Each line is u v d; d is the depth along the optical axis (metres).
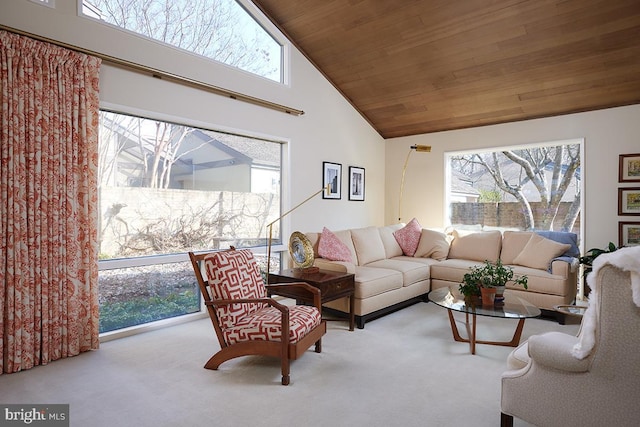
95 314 2.93
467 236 4.89
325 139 5.20
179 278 3.75
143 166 3.44
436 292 3.41
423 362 2.74
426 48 4.27
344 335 3.34
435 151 5.74
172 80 3.51
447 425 1.93
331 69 5.06
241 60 4.23
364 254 4.46
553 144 4.72
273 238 4.62
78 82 2.82
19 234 2.52
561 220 5.00
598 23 3.46
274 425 1.92
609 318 1.42
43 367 2.61
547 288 3.76
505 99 4.67
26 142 2.56
